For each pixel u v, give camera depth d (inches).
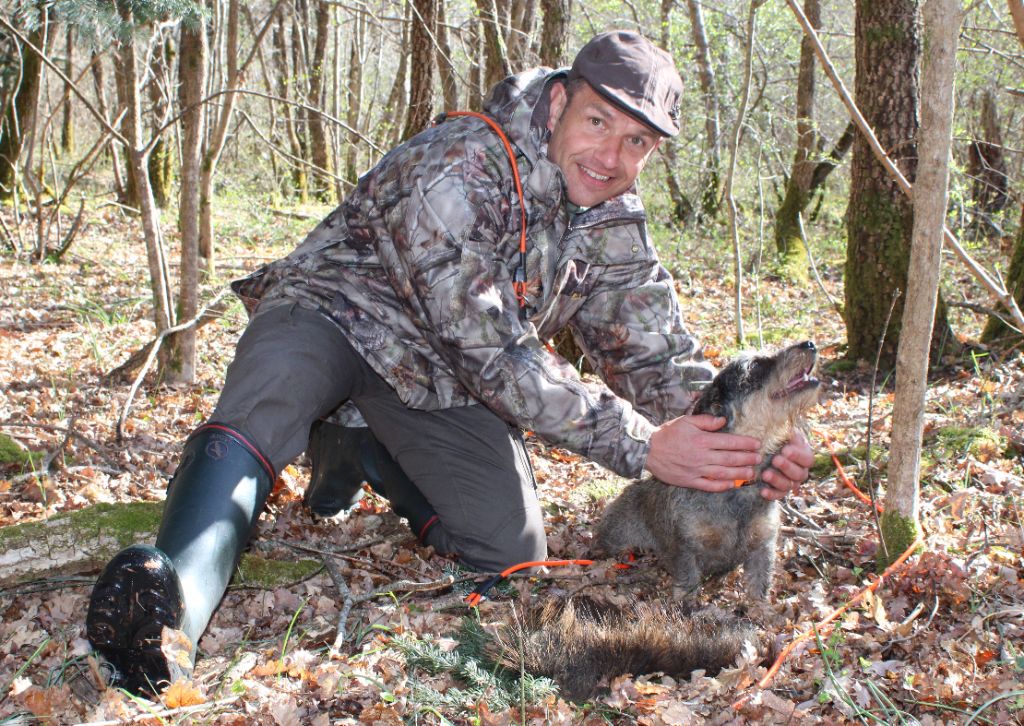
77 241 271.3
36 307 195.5
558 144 78.5
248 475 72.9
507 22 164.1
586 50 76.5
